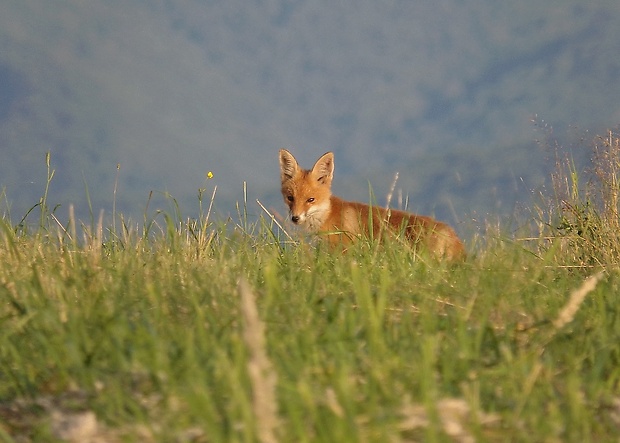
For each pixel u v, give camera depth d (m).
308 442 7.22
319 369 8.83
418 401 8.38
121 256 15.51
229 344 9.55
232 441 7.21
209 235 17.83
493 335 10.23
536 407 8.33
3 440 7.75
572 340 10.46
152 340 9.22
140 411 8.04
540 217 19.67
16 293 12.47
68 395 8.96
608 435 8.07
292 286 13.31
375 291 12.83
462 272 14.45
